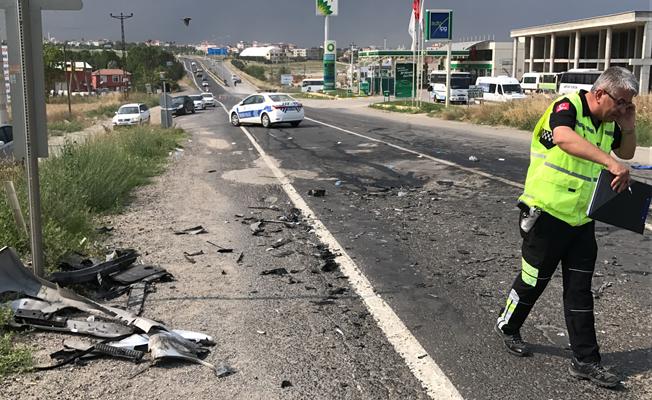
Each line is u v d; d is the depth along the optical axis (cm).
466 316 480
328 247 691
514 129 2425
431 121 3038
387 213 879
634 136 369
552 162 371
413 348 421
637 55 5912
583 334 374
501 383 372
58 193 719
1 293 470
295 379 378
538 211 376
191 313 486
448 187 1086
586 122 360
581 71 4625
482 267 609
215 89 13062
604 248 669
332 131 2403
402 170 1302
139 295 518
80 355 399
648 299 509
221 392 362
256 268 610
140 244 700
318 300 517
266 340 435
